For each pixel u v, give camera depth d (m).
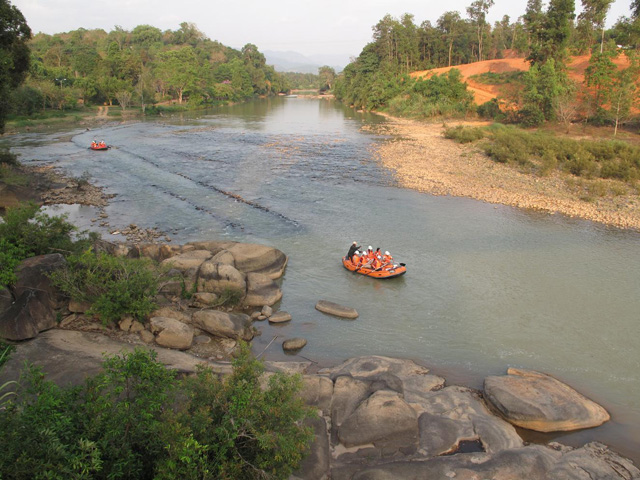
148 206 26.86
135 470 6.18
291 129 61.69
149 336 12.84
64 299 13.67
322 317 15.29
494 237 22.44
